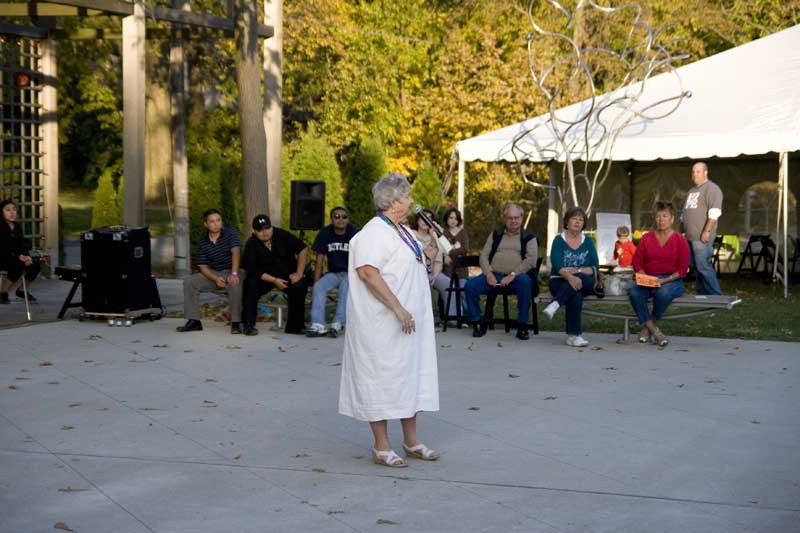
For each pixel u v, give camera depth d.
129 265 10.52
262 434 6.04
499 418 6.47
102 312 10.55
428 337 5.44
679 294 9.37
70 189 38.97
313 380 7.69
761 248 18.16
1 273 11.72
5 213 11.71
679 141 14.30
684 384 7.57
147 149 29.92
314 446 5.78
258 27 13.35
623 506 4.67
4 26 14.27
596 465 5.38
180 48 17.30
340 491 4.90
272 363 8.41
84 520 4.46
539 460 5.48
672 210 9.41
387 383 5.25
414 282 5.32
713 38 29.73
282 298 11.41
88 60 31.00
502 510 4.61
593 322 11.41
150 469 5.28
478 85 26.42
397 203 5.29
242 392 7.24
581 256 9.53
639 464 5.40
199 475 5.18
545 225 25.11
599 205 18.64
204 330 10.25
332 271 10.15
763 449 5.72
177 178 17.17
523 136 15.05
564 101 25.47
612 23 26.83
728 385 7.54
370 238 5.21
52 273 15.27
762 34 28.64
